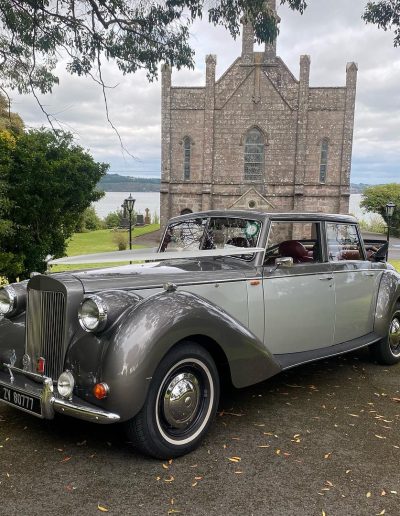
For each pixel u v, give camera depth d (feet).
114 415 8.89
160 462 9.84
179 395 9.96
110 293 10.14
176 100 107.14
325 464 9.91
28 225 28.89
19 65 31.01
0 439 10.80
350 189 106.11
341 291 15.29
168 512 8.14
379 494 8.84
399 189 145.38
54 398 9.50
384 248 18.28
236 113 106.83
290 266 13.48
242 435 11.22
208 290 11.80
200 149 108.17
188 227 15.43
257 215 13.73
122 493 8.68
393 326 17.53
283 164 106.93
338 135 104.88
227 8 28.25
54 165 28.68
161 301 9.86
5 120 43.47
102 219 159.12
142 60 30.25
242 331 11.02
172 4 27.96
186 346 10.04
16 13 27.32
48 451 10.25
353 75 102.89
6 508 8.15
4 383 10.39
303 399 13.73
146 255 12.40
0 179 26.66
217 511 8.19
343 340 15.65
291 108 105.09
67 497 8.52
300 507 8.36
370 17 30.12
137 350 9.07
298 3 26.30
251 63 104.99
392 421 12.25
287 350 13.80
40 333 10.36
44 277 10.27
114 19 28.02
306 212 14.69
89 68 29.63
